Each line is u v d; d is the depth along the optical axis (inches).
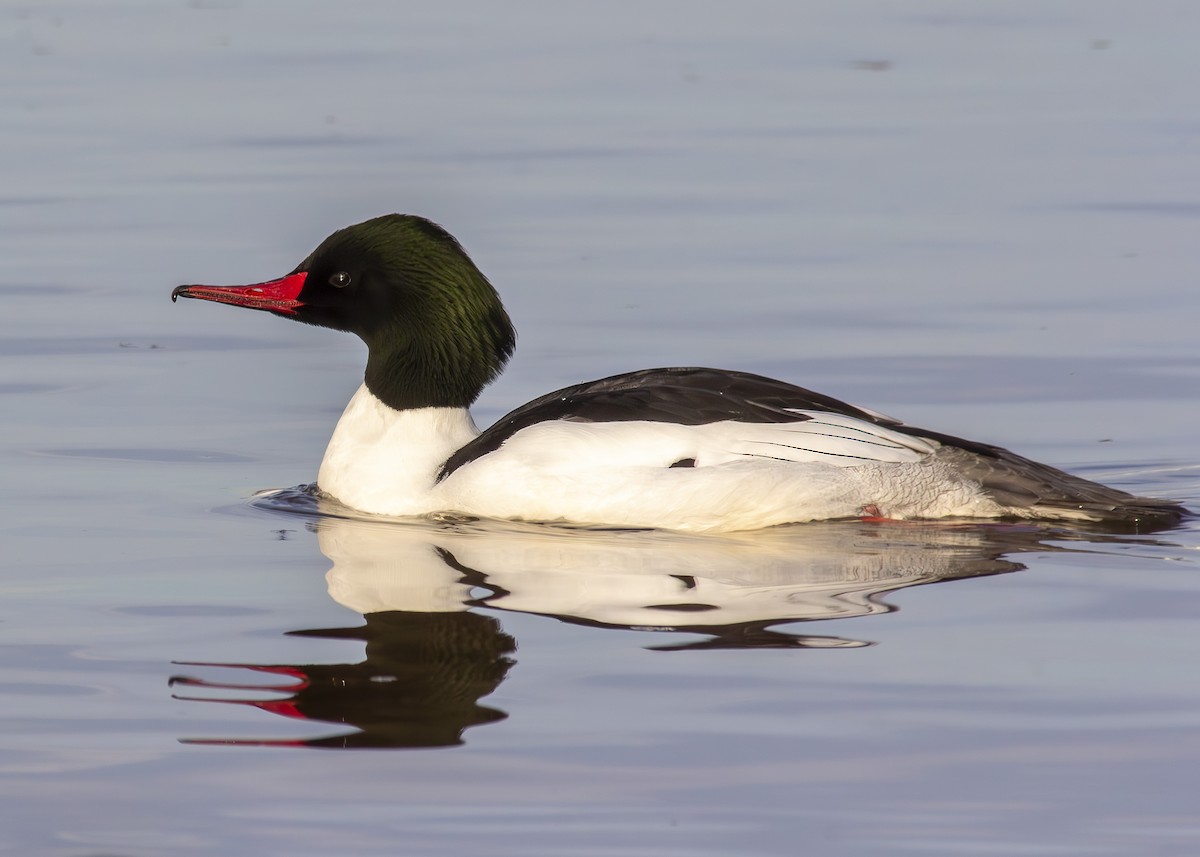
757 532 487.2
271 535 486.0
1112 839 302.4
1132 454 569.3
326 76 1220.5
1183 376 649.0
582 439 498.6
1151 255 807.7
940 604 419.2
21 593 430.9
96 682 371.2
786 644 390.6
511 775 327.3
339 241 538.0
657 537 482.9
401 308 531.8
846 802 315.3
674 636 395.5
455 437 534.0
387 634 397.1
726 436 495.8
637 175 967.0
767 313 735.1
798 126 1080.8
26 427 600.7
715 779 324.8
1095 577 442.0
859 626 402.9
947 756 333.1
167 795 319.6
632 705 356.2
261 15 1440.7
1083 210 889.5
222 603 422.0
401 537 483.5
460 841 302.7
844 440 498.6
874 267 802.2
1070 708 354.0
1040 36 1346.0
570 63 1266.0
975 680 368.8
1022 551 466.3
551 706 356.2
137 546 473.7
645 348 689.6
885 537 481.1
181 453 576.7
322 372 683.4
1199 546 471.5
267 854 298.8
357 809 314.2
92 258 821.9
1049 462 561.6
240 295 546.0
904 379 652.1
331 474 530.3
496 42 1341.0
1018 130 1061.8
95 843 302.2
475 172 968.9
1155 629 399.9
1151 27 1368.1
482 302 535.8
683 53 1301.7
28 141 1046.4
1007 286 767.1
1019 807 313.6
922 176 960.9
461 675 372.5
